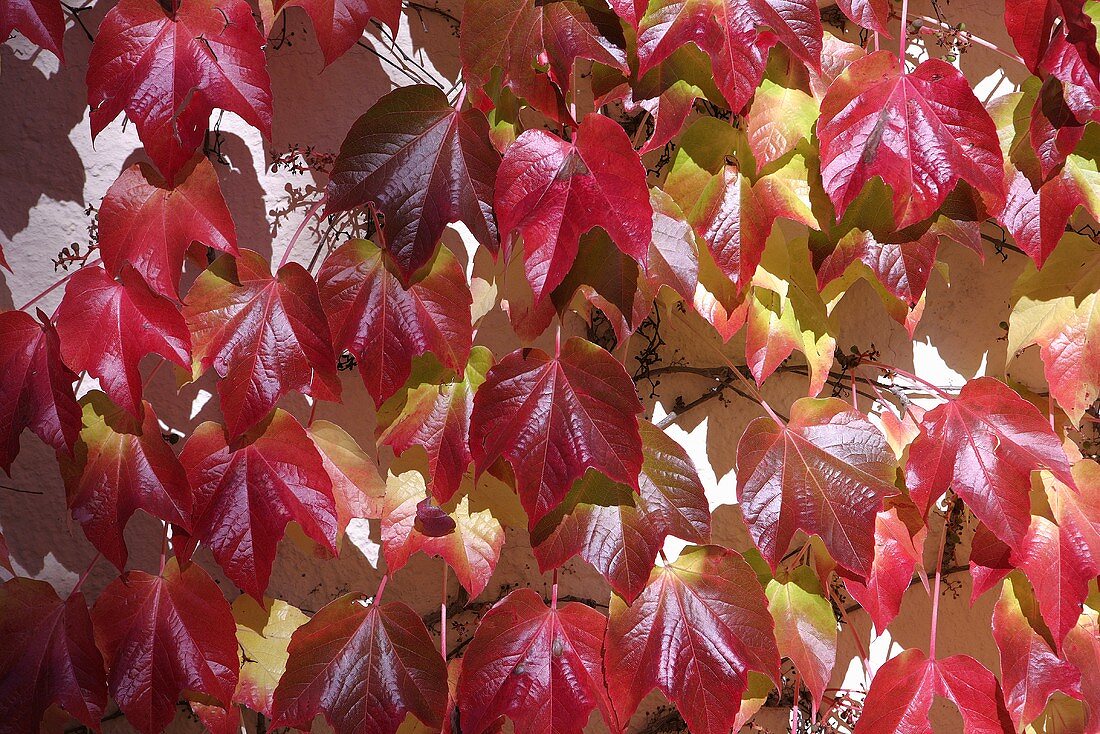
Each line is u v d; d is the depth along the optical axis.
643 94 1.63
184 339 1.60
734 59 1.60
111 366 1.60
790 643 1.72
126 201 1.59
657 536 1.63
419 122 1.60
